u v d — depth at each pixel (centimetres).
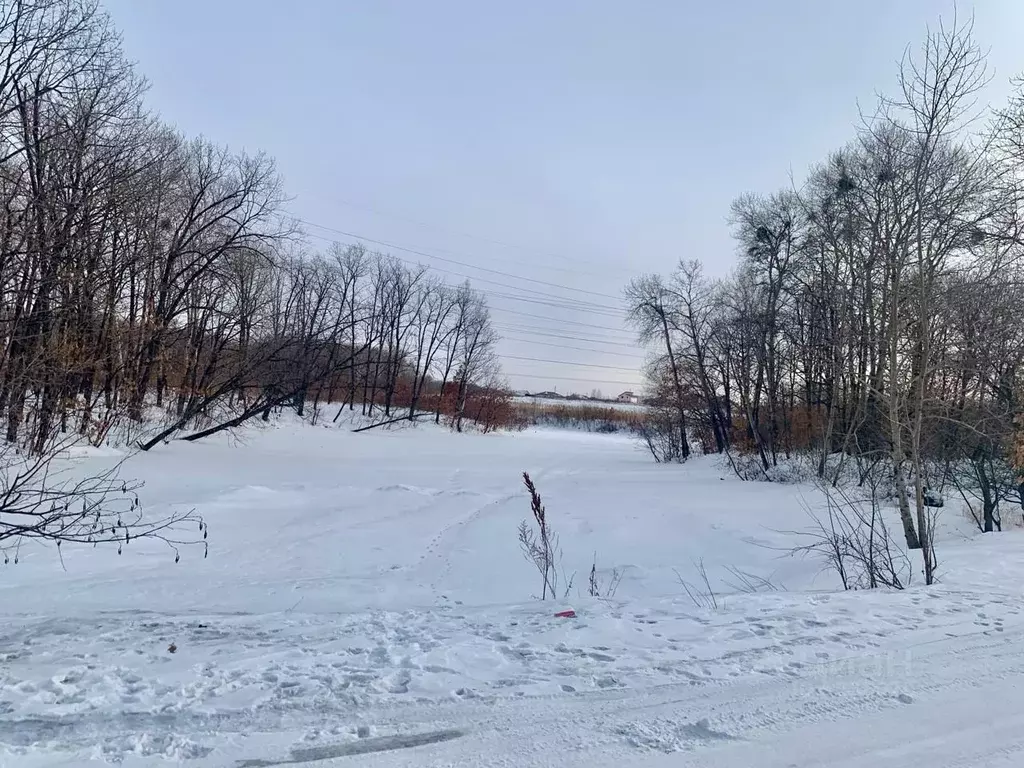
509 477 2478
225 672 462
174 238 2620
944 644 539
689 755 358
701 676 466
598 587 995
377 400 5609
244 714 397
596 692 438
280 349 2744
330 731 377
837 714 410
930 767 352
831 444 2700
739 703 423
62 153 1683
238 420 2697
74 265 1498
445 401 5797
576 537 1280
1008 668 489
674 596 757
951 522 1523
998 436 1350
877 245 1581
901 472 1141
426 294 5666
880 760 357
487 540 1233
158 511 1395
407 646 525
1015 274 1378
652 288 3919
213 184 2780
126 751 351
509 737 374
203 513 1436
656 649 521
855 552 980
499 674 466
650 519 1398
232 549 1177
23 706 402
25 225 1245
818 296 2728
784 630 572
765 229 3164
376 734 375
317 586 934
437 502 1644
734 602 678
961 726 397
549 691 437
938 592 720
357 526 1359
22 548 1036
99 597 848
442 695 428
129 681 446
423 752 356
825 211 2419
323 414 4606
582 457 3919
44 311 1227
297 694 426
